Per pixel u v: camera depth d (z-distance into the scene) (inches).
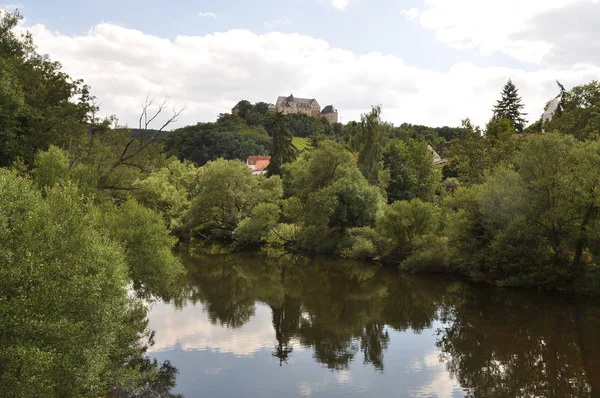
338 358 719.7
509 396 573.6
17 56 1168.8
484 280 1190.3
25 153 1041.5
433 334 838.5
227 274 1439.5
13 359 325.4
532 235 1065.5
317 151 1866.4
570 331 807.7
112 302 451.8
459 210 1204.5
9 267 351.9
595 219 944.9
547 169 1006.4
